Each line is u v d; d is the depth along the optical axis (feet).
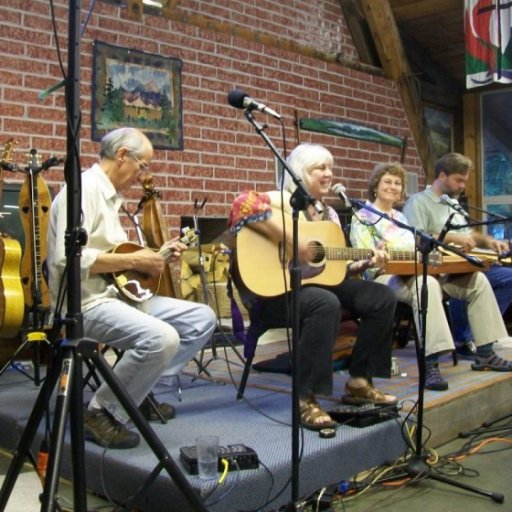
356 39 22.08
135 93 15.64
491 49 19.57
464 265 11.39
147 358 7.55
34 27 14.10
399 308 11.66
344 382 11.02
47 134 14.23
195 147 16.85
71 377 5.48
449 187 12.77
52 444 5.30
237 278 9.29
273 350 14.61
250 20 18.72
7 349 12.44
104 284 8.14
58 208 7.84
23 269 11.66
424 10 21.59
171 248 8.51
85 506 5.50
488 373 11.66
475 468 8.94
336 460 7.86
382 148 22.02
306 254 8.90
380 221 11.55
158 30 16.19
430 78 24.26
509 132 24.47
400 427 8.89
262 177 18.39
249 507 6.79
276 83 18.88
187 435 8.07
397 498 7.94
